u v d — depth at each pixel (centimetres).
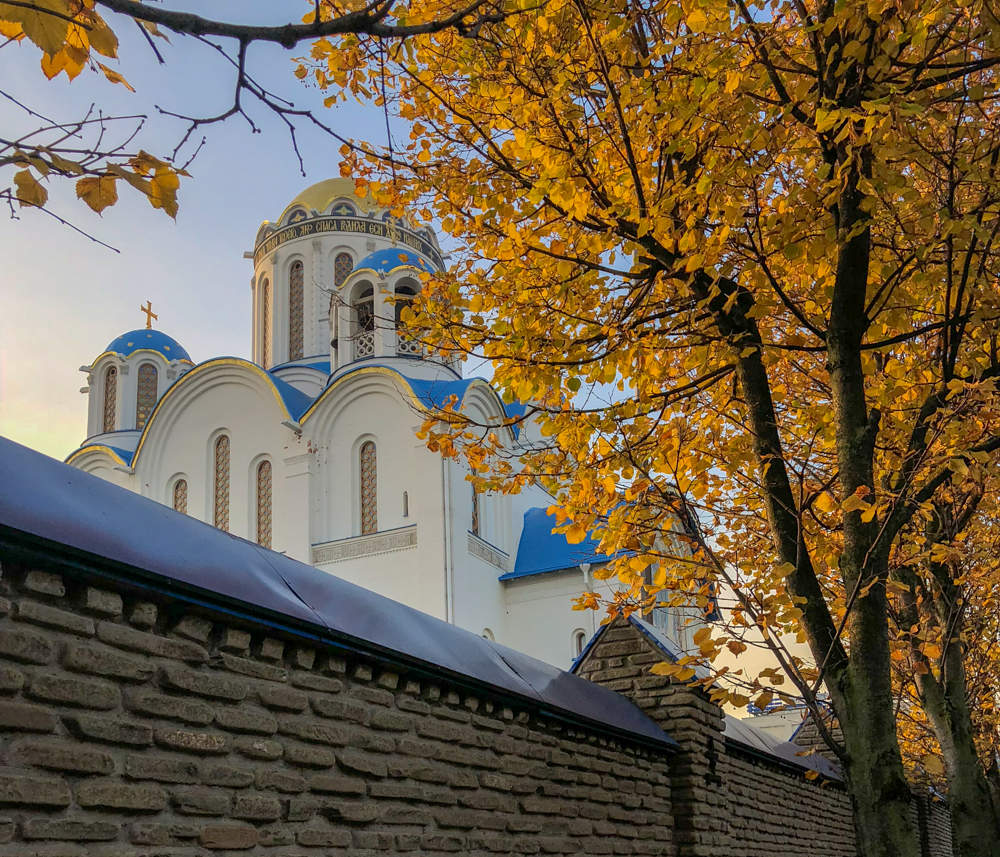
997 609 1155
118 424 4334
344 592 639
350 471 3456
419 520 3269
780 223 679
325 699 568
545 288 764
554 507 819
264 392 3650
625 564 780
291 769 534
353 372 3481
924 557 824
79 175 328
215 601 495
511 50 720
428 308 812
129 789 439
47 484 462
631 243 725
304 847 528
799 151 701
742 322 733
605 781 869
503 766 722
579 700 870
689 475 768
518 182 787
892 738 619
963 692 985
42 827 400
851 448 667
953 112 714
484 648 785
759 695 685
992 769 1311
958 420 686
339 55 753
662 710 1025
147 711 456
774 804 1321
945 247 723
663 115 694
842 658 657
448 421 855
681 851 980
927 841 2289
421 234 4431
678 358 863
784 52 657
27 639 411
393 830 597
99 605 444
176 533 525
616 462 778
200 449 3725
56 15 311
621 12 680
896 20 623
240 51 352
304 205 4438
